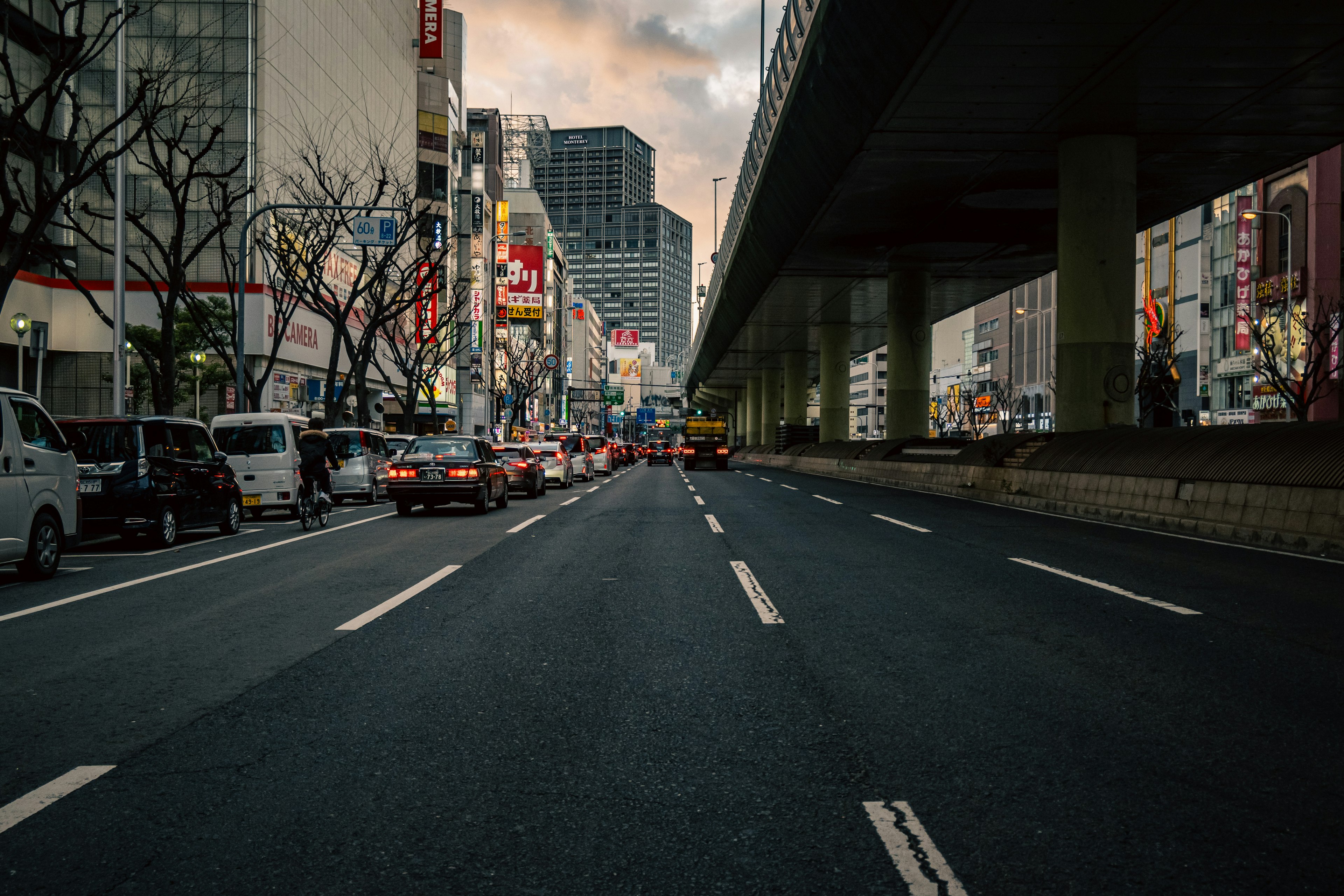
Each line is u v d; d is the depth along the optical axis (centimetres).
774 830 341
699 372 9288
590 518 1720
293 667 586
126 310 3438
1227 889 292
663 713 485
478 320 5984
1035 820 346
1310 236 4553
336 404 3056
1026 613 748
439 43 5791
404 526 1598
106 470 1276
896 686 533
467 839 334
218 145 3384
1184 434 1655
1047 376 8156
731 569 1017
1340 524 1122
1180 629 680
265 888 299
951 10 1599
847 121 2273
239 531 1585
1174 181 2722
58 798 372
